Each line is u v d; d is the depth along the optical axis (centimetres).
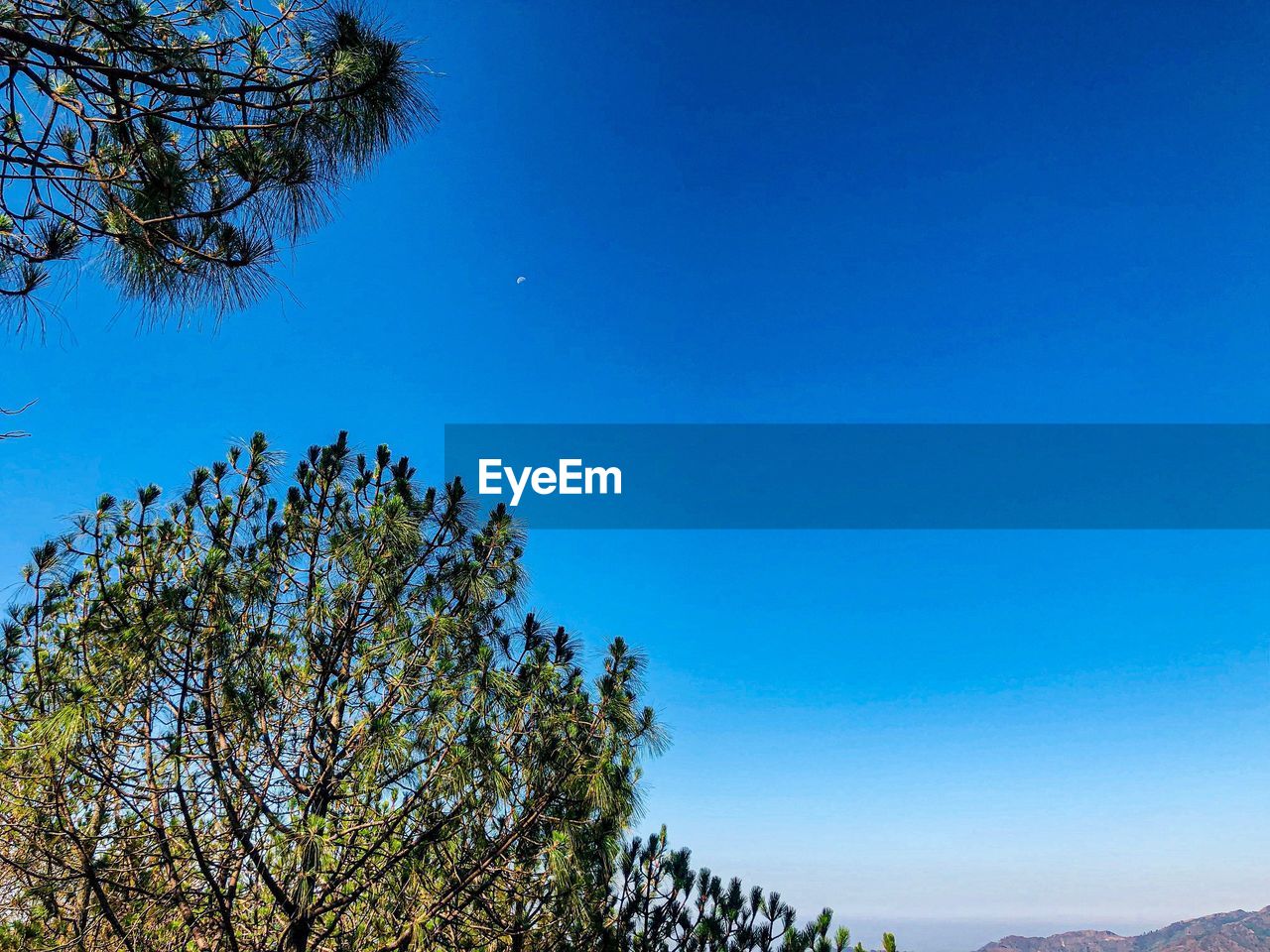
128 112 435
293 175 456
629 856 818
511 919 709
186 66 416
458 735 679
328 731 721
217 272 474
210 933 682
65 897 695
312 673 750
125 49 399
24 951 648
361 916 716
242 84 430
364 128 454
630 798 741
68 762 635
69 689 626
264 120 444
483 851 696
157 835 666
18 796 644
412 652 730
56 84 433
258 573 722
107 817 682
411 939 681
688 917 795
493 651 726
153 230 451
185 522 753
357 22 443
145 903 674
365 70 432
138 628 654
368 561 738
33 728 632
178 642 659
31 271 451
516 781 700
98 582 700
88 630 655
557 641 787
